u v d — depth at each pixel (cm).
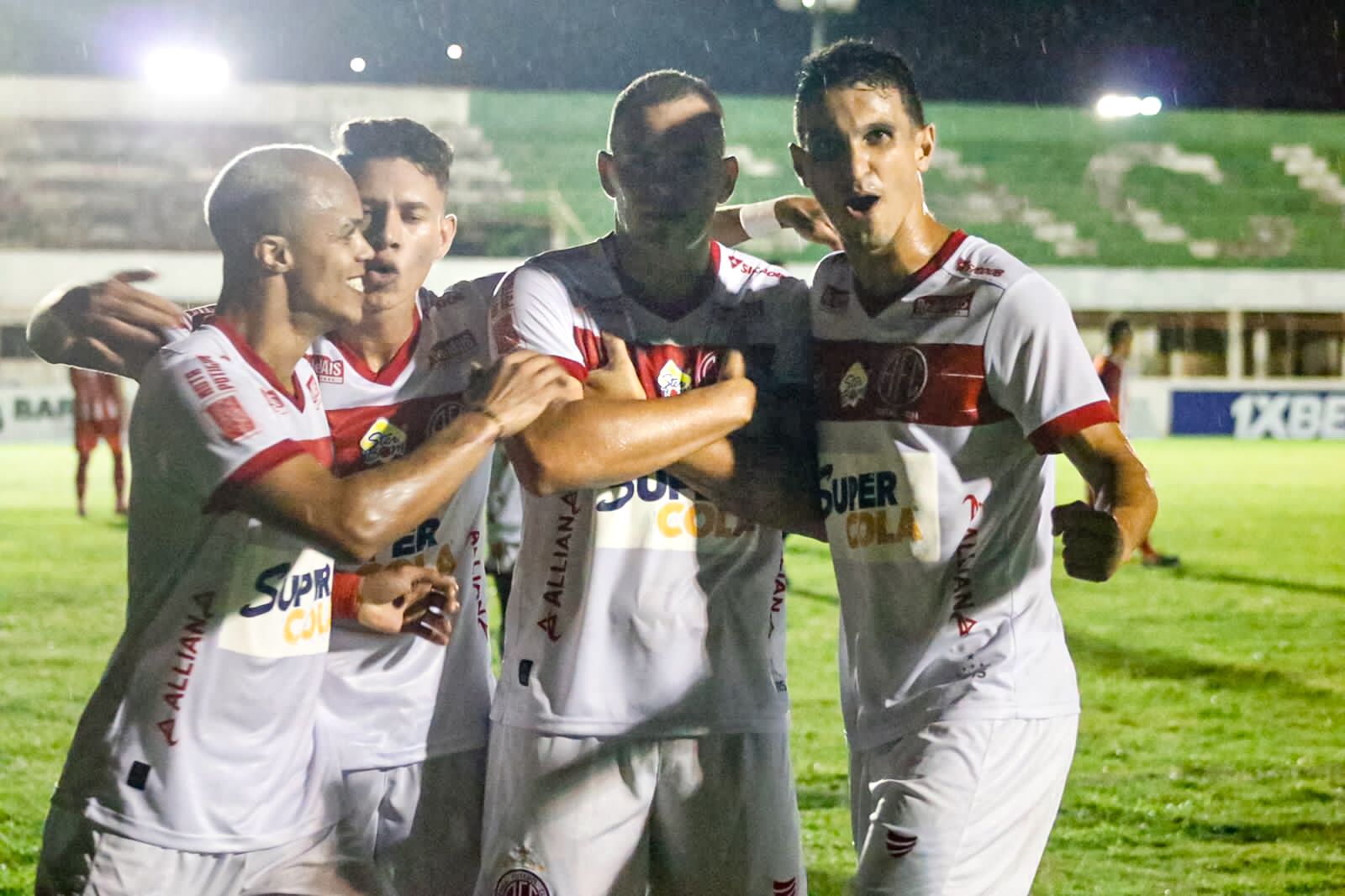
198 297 2503
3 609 873
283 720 279
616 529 300
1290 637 832
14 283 2386
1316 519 1344
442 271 2542
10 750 584
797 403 314
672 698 301
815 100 282
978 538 284
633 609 301
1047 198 2820
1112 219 2792
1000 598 285
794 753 588
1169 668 754
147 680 265
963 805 273
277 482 255
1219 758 591
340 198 271
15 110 2628
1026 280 283
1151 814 518
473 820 342
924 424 286
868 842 277
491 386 270
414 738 332
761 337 315
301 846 284
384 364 331
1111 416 278
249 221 267
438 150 333
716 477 300
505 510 458
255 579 269
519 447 287
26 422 2208
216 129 2688
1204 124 2875
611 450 283
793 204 365
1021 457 287
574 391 299
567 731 300
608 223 2742
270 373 274
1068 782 556
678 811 305
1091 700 689
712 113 295
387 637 328
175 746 264
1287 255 2741
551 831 301
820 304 307
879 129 280
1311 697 695
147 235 2616
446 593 317
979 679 281
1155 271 2544
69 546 1123
